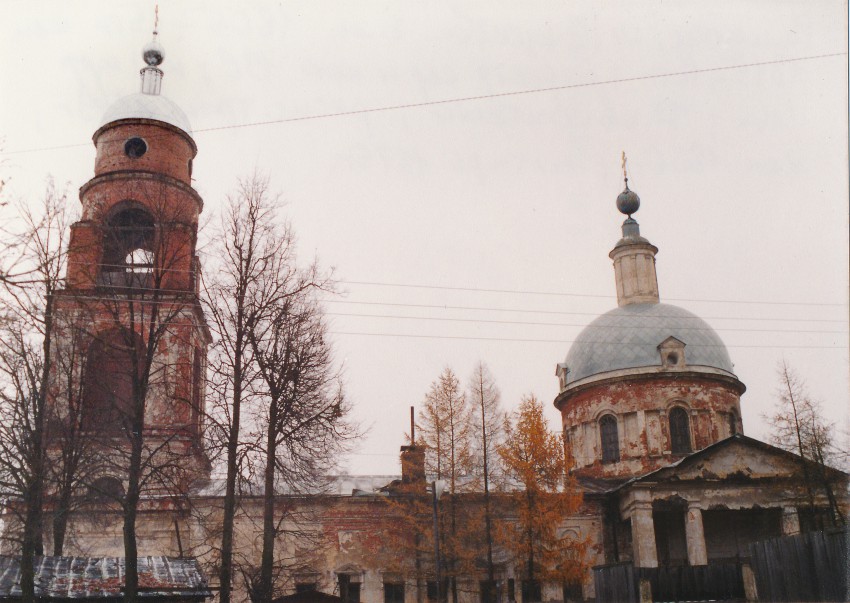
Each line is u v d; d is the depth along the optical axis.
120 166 35.56
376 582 36.28
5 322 19.58
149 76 38.38
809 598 22.41
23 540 23.09
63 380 28.16
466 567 34.66
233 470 25.20
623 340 44.22
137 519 33.69
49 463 24.23
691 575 30.12
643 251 47.78
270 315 26.48
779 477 36.88
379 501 37.41
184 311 32.94
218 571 26.84
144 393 24.61
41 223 19.72
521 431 35.75
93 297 27.44
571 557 34.53
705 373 42.81
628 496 37.62
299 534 30.77
